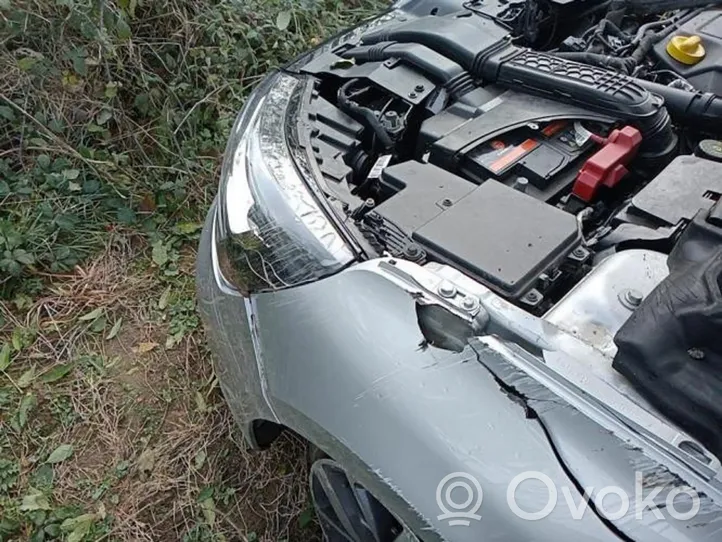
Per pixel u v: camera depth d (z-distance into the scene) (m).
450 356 1.21
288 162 1.64
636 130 1.60
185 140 2.84
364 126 1.79
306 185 1.57
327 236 1.45
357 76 1.88
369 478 1.25
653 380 1.11
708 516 1.00
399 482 1.20
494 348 1.19
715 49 1.97
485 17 2.12
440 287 1.26
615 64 1.91
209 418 2.11
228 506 1.93
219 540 1.86
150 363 2.27
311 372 1.34
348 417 1.27
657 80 1.96
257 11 3.19
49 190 2.62
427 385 1.21
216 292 1.65
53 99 2.75
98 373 2.23
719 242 1.22
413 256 1.37
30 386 2.19
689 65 1.94
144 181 2.75
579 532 1.05
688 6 2.12
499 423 1.14
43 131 2.68
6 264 2.38
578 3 2.06
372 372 1.26
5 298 2.41
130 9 2.76
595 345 1.21
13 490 1.97
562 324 1.24
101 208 2.66
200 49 2.97
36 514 1.90
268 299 1.47
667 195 1.50
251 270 1.53
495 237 1.37
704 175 1.53
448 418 1.17
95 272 2.51
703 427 1.08
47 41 2.79
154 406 2.16
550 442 1.11
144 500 1.94
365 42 2.09
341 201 1.53
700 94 1.76
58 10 2.78
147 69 2.95
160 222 2.68
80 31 2.78
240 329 1.54
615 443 1.08
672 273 1.21
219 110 2.95
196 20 3.02
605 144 1.64
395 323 1.27
